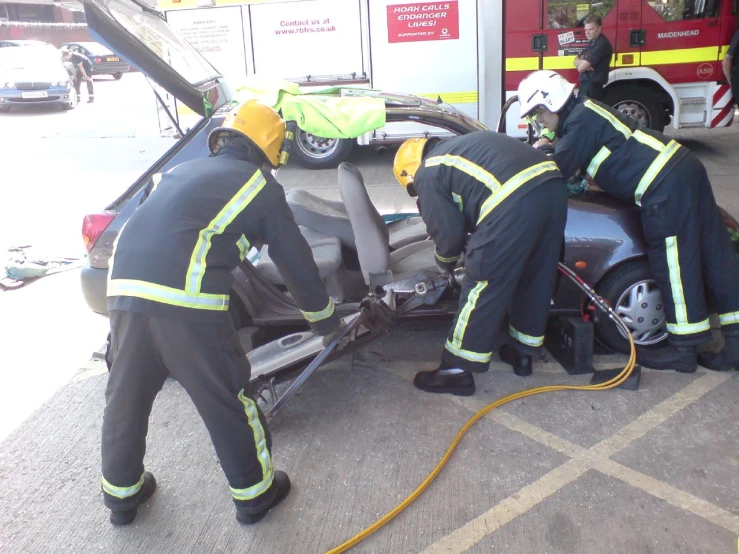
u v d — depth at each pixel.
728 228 3.85
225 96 4.03
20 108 17.75
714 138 10.20
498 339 4.18
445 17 8.77
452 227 3.27
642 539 2.55
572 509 2.71
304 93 3.83
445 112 3.79
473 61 8.92
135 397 2.54
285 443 3.23
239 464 2.60
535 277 3.39
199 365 2.44
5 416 3.58
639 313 3.69
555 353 3.90
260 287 3.75
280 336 4.11
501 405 3.45
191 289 2.41
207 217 2.48
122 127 14.05
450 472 2.97
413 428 3.30
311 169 9.39
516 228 3.09
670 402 3.40
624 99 8.88
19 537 2.70
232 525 2.73
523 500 2.78
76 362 4.20
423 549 2.56
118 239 2.54
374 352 4.09
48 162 10.48
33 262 5.84
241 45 9.16
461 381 3.55
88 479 3.05
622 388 3.54
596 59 8.34
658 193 3.39
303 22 9.00
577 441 3.14
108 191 8.47
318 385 3.74
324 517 2.75
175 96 3.34
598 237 3.60
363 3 8.84
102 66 24.19
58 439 3.36
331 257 3.79
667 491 2.79
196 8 9.08
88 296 3.80
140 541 2.66
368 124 3.53
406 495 2.85
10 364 4.18
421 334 4.30
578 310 3.77
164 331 2.39
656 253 3.49
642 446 3.08
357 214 3.69
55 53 17.80
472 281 3.30
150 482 2.90
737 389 3.50
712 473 2.88
